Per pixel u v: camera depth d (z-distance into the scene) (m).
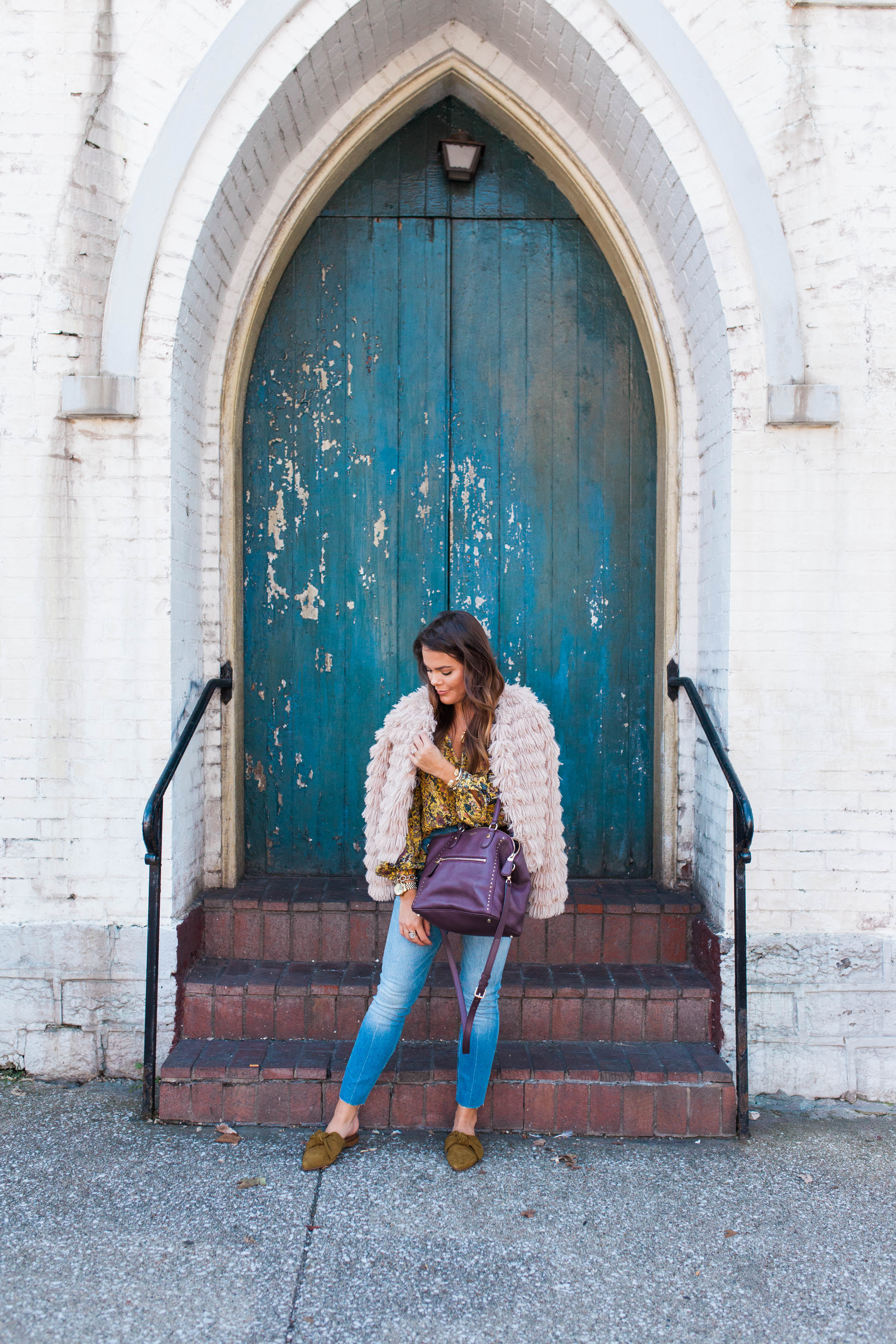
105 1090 3.04
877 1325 2.05
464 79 3.56
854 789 3.10
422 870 2.43
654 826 3.66
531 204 3.73
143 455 3.08
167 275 3.06
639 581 3.73
